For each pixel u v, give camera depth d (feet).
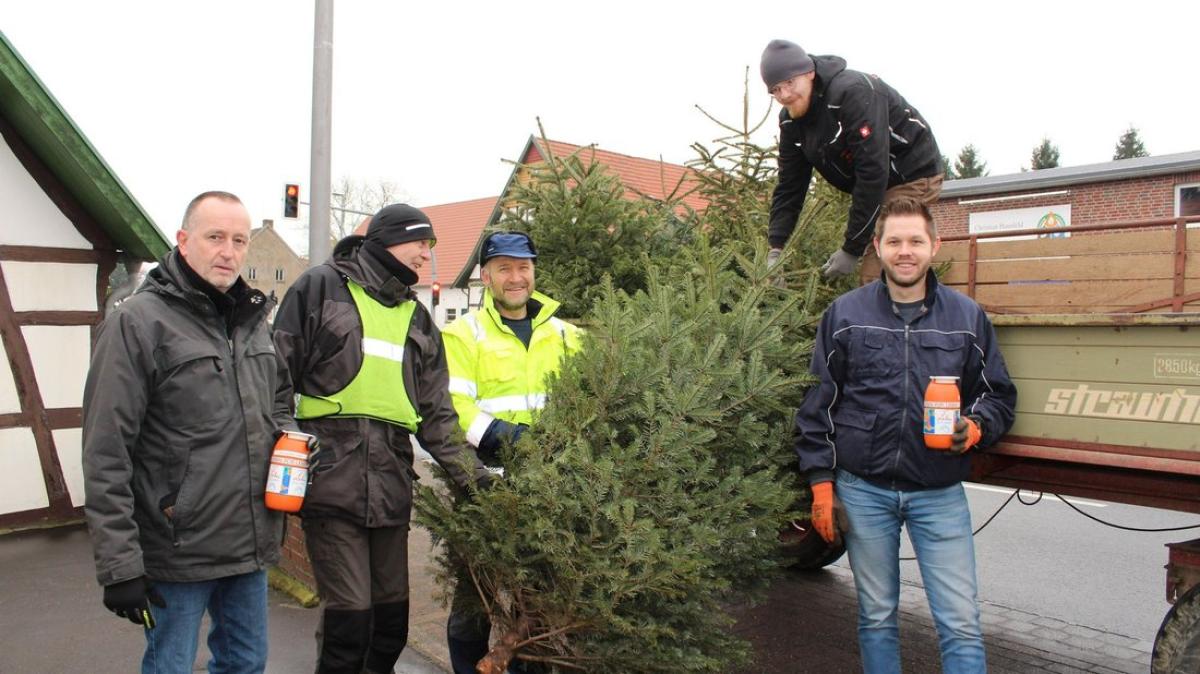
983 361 11.21
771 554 12.50
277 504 9.78
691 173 19.92
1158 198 52.54
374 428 11.30
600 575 9.50
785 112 14.87
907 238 10.94
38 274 23.38
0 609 16.49
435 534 11.05
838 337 11.44
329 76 28.96
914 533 11.39
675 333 10.98
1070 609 19.56
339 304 11.43
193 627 9.59
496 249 11.91
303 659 14.55
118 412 8.86
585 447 9.77
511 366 12.00
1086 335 11.14
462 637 12.41
